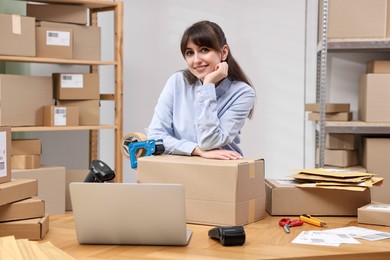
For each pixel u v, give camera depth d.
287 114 4.06
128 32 4.25
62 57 3.59
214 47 2.15
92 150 4.14
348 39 3.49
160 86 4.25
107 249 1.50
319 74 3.88
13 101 3.44
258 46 4.07
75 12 3.65
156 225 1.50
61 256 1.34
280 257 1.41
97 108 3.74
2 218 1.61
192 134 2.28
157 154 2.10
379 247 1.51
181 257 1.42
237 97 2.27
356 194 1.95
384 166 3.51
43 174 3.44
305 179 2.03
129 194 1.49
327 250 1.48
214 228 1.58
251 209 1.83
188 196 1.80
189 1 4.16
